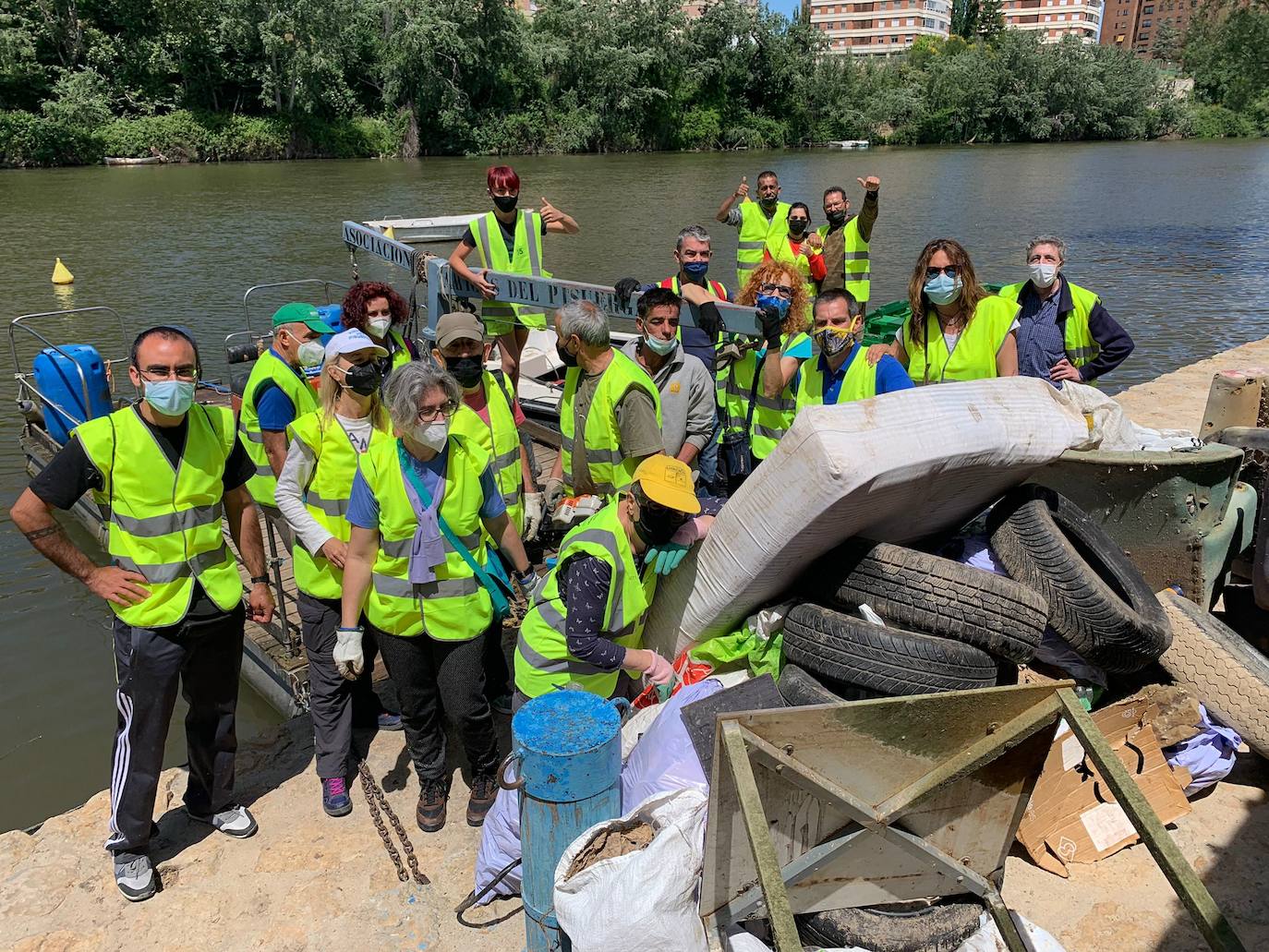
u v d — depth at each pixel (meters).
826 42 73.56
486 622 3.73
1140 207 33.16
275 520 5.42
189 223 27.88
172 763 6.09
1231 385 5.72
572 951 2.92
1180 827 3.68
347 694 4.06
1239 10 84.00
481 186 37.12
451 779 4.23
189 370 3.38
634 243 24.84
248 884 3.66
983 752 2.76
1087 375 5.70
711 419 5.38
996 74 77.12
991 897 2.99
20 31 48.31
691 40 68.00
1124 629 3.49
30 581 8.61
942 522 3.96
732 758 2.58
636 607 3.42
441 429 3.46
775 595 3.81
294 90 52.62
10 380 13.83
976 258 22.83
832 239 8.88
